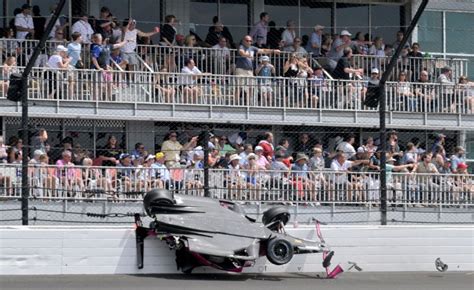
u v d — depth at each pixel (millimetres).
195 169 73750
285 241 60531
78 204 72250
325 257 62344
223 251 58844
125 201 72625
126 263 61406
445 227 66312
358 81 84875
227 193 74188
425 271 65688
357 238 65000
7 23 84688
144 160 75188
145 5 88562
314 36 88875
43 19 84125
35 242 60250
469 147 91188
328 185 75750
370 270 65125
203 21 90438
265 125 85312
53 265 60438
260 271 62812
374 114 85938
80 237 60875
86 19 82188
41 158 72500
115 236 61375
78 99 79125
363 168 79188
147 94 81062
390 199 76562
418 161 82625
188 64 82562
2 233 59812
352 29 94500
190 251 58594
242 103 83250
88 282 57500
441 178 78750
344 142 81688
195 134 82875
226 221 61188
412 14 96000
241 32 91250
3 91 77250
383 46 91250
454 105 88375
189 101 82000
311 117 84562
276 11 92688
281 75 86438
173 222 59969
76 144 80125
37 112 78062
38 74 78125
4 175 70812
